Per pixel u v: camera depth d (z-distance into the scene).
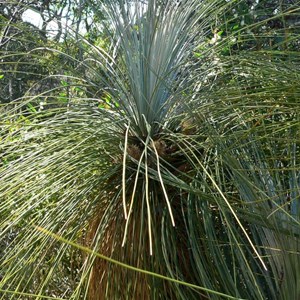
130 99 1.21
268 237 1.09
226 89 1.14
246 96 1.08
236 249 1.06
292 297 1.05
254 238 1.10
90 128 1.14
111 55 1.34
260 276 1.12
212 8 1.33
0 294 1.15
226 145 1.13
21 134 1.19
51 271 1.09
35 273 1.13
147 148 1.13
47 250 1.11
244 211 1.05
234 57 1.18
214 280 1.06
